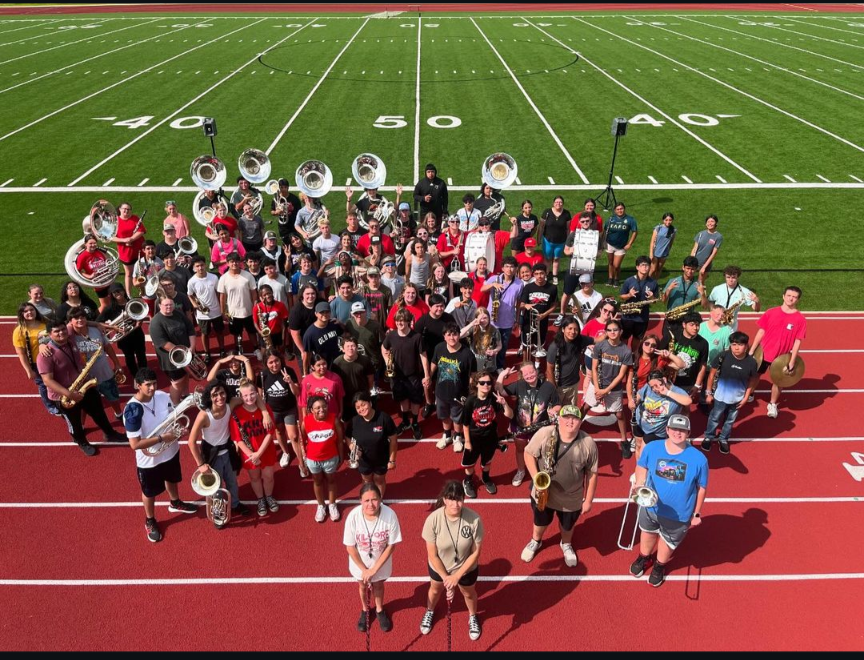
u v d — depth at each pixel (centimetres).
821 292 1199
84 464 782
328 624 583
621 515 709
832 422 856
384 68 2886
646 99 2380
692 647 558
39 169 1788
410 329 781
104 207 1127
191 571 635
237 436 659
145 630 575
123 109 2316
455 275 859
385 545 532
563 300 1092
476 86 2577
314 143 1980
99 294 1033
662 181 1691
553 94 2456
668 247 1205
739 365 743
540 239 1234
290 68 2888
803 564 640
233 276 920
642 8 4791
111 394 829
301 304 823
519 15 4444
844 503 717
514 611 596
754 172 1734
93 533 680
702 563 643
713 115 2183
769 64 2873
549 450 579
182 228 1168
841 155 1831
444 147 1941
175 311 826
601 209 1548
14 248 1370
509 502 726
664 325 820
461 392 746
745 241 1390
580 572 637
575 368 764
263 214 1577
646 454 578
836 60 2942
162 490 657
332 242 1071
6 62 3053
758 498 725
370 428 650
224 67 2911
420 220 1313
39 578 626
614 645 562
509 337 1016
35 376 813
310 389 670
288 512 713
